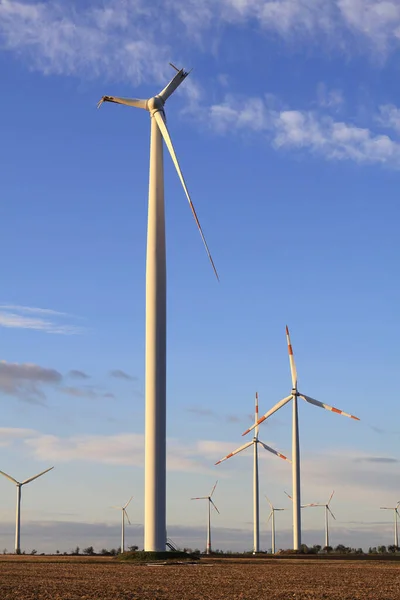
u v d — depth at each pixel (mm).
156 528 66562
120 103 73250
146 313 68438
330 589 40875
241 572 53625
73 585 42438
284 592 39156
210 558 76562
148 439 66938
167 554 66375
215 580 46375
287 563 67188
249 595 37625
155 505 66375
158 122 71875
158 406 67125
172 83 73750
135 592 38812
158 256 68938
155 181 70812
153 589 40469
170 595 37469
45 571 54156
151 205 70125
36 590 39406
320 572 53938
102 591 39188
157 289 68438
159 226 69562
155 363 67500
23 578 47250
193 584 43562
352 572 54094
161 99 72625
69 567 59062
